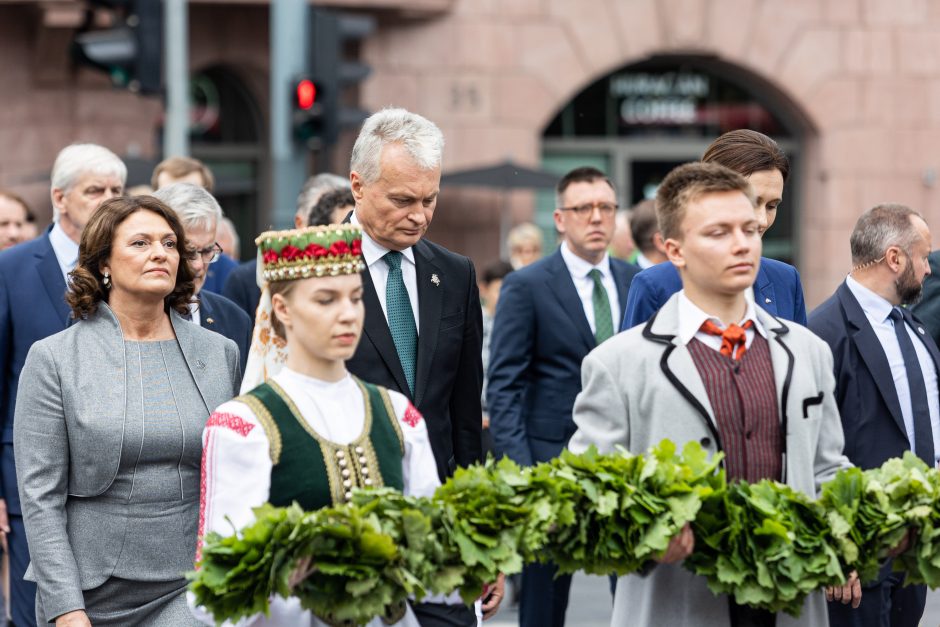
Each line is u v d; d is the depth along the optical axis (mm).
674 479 4805
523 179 17547
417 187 5777
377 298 5867
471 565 4648
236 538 4465
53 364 5785
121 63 11953
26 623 7234
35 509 5691
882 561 5105
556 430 8078
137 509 5746
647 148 19891
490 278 12023
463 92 18672
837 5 19672
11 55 17641
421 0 18094
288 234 4844
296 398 4906
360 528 4488
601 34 19062
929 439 6961
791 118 20125
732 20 19391
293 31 12570
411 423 5133
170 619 5742
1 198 10758
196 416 5836
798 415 5172
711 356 5211
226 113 18984
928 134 19906
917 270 6941
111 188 7609
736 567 4816
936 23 19859
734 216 5094
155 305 5922
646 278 6477
